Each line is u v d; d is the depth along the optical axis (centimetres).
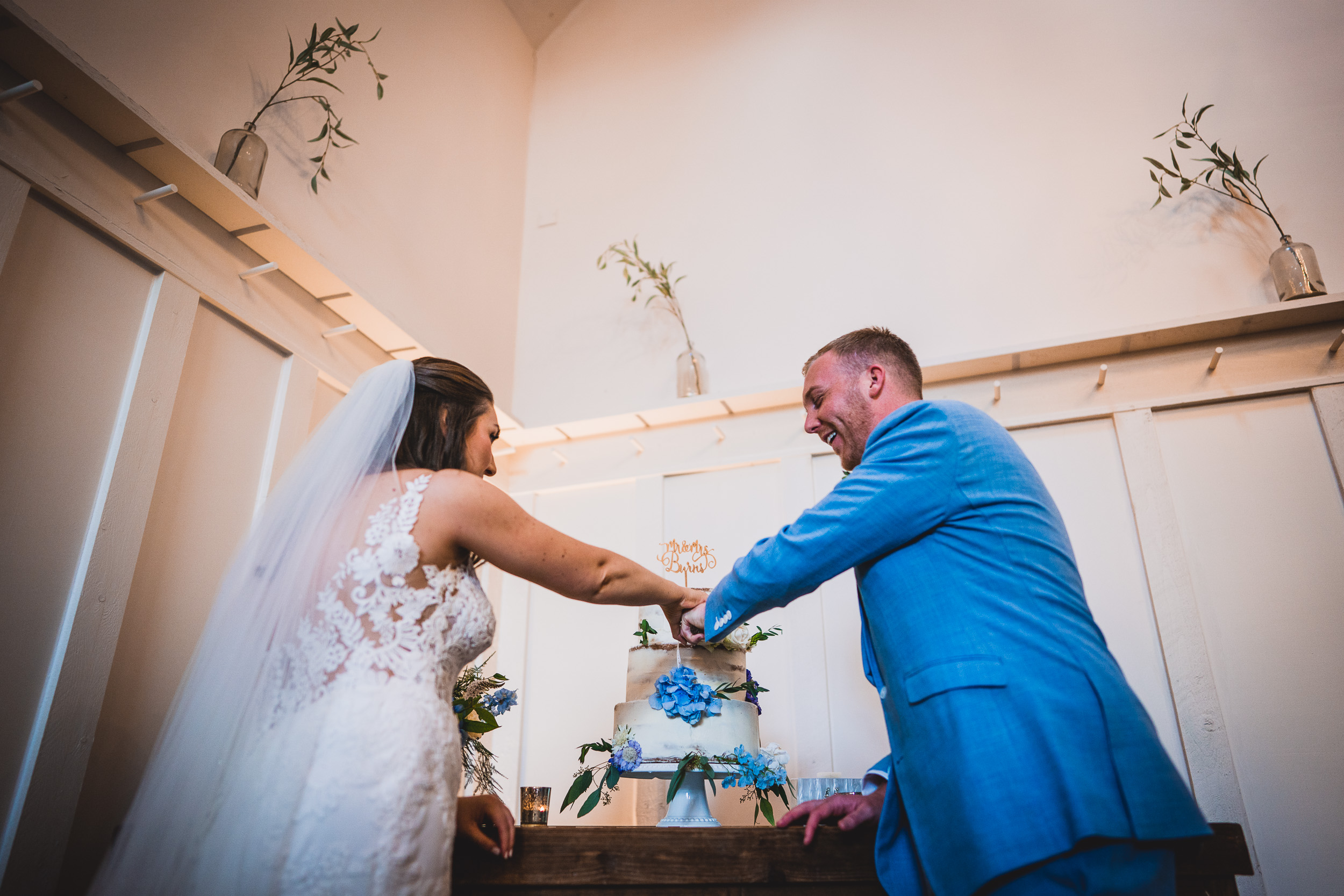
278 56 247
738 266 335
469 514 132
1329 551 234
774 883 135
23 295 172
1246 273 267
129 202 195
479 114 355
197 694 119
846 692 262
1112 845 102
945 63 333
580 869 136
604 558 151
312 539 126
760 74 364
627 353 339
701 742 174
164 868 108
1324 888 207
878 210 321
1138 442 258
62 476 174
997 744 110
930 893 124
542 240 374
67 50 170
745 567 147
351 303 254
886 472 135
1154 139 293
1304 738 220
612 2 408
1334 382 246
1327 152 271
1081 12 320
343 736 109
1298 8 290
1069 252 290
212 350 217
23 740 160
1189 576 240
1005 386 277
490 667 300
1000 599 121
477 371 325
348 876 101
